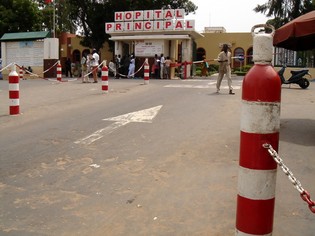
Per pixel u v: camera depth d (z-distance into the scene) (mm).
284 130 7836
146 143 6926
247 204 2477
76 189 4855
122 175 5332
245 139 2457
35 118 9344
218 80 14070
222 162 5844
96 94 14258
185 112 9898
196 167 5637
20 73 26156
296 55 24578
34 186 4953
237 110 10164
